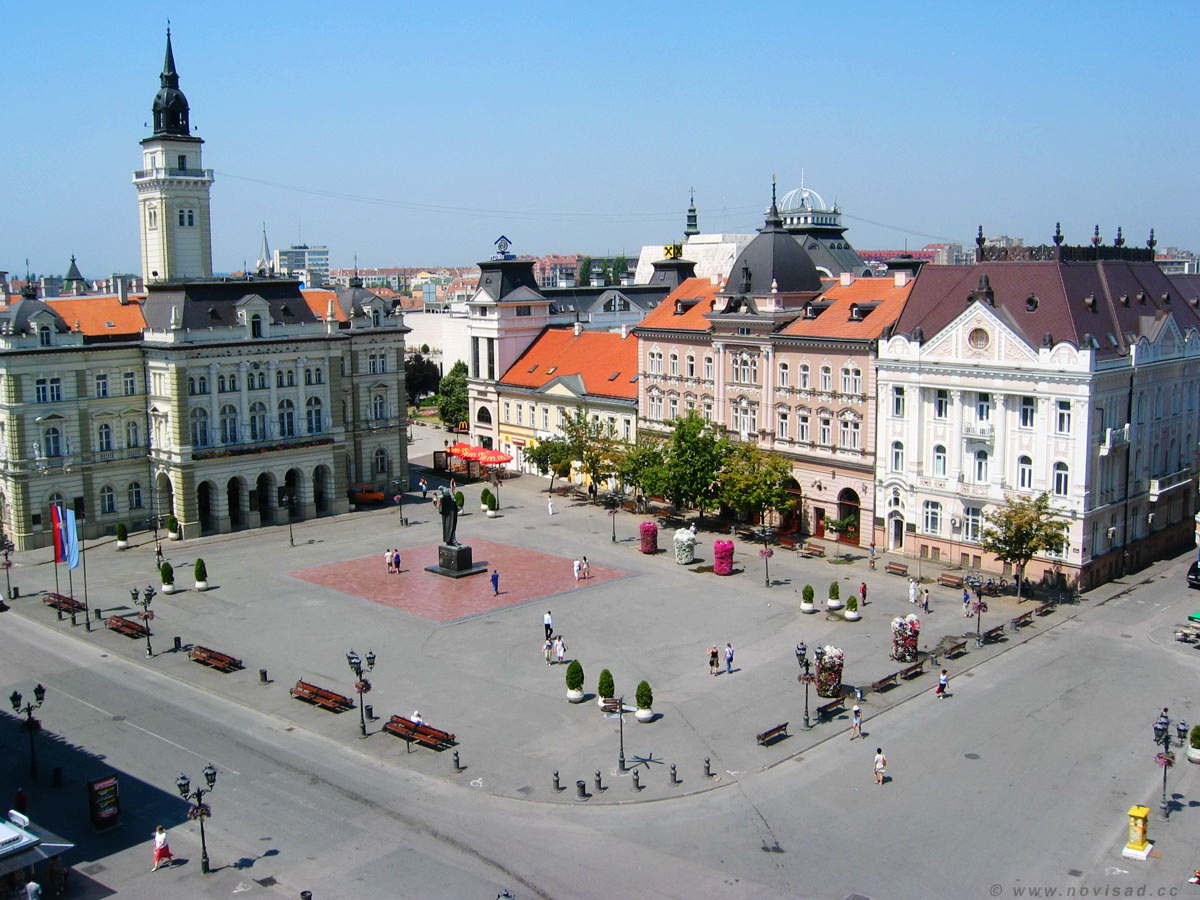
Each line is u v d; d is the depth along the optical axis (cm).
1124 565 9688
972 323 9412
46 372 11075
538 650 7962
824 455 10950
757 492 10569
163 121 14488
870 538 10588
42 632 8619
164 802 5775
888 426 10212
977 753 6191
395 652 7975
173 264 14625
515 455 15188
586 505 12862
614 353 14212
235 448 11669
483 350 15588
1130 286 10031
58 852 4797
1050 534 8606
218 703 7131
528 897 4819
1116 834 5294
